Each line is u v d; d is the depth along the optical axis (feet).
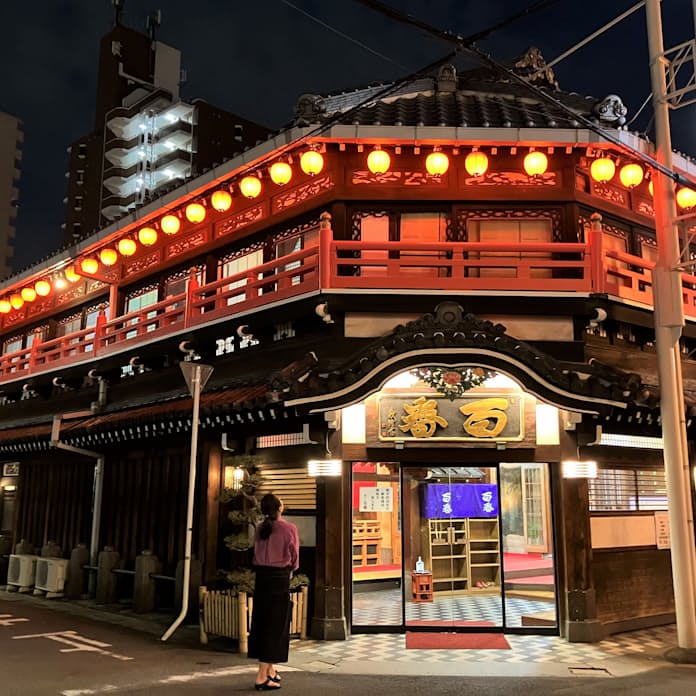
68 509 56.39
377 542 37.17
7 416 72.08
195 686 25.95
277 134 41.88
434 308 37.88
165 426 41.52
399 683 26.73
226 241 49.01
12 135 216.33
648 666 29.81
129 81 237.04
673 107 35.27
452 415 36.29
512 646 33.22
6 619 41.27
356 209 41.73
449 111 43.09
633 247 44.27
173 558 45.16
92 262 57.47
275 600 25.79
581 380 33.86
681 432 33.40
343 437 36.60
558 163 41.04
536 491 40.93
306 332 41.60
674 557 32.32
